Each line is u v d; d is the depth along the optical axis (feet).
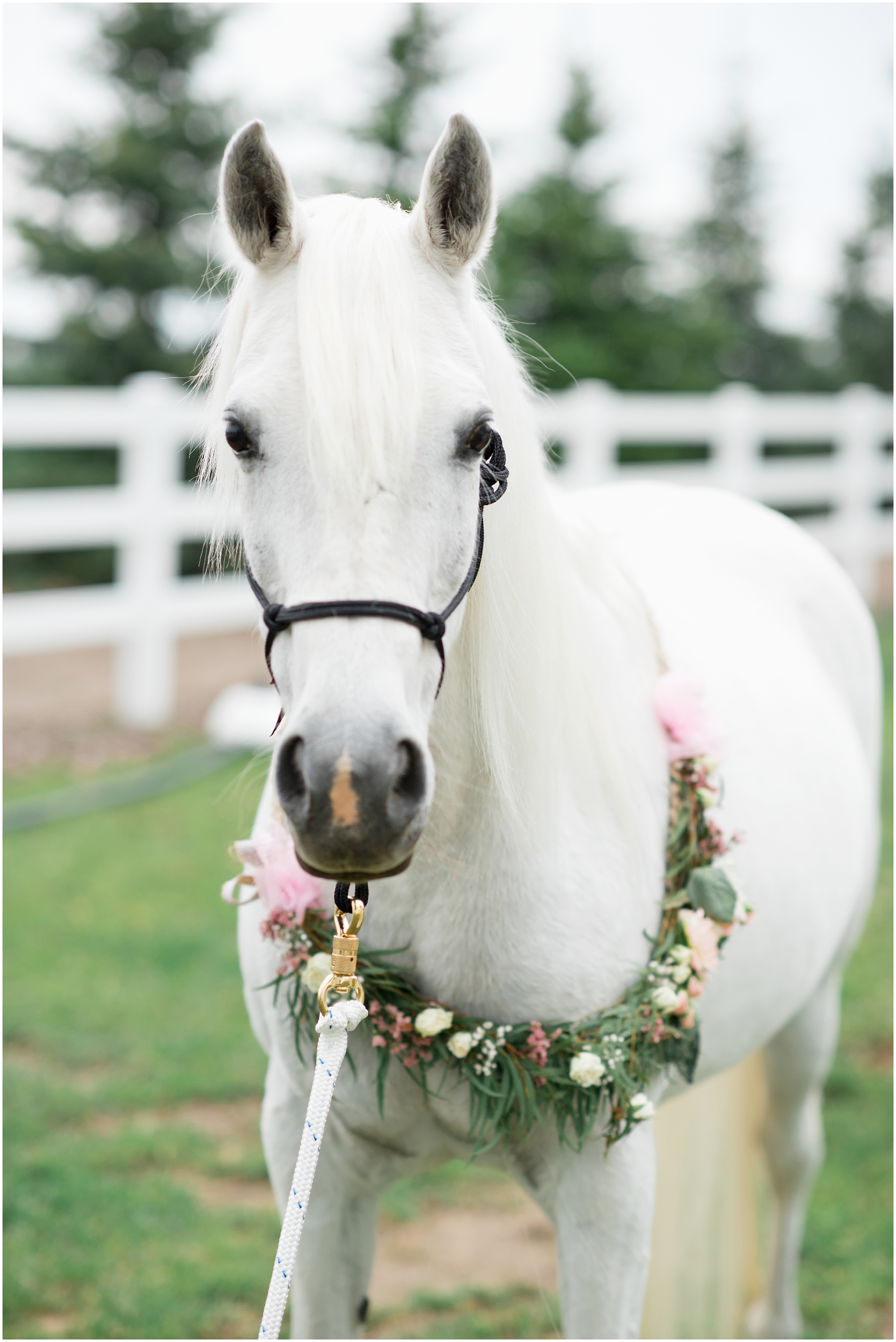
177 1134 9.34
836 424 31.60
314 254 3.68
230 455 4.07
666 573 6.46
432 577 3.59
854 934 7.32
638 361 43.14
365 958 4.43
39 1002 11.18
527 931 4.37
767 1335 7.51
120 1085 9.93
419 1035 4.38
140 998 11.37
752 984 5.46
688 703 5.02
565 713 4.49
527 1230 8.66
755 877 5.38
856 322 59.11
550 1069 4.33
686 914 4.66
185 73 42.11
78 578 34.99
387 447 3.45
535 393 4.85
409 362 3.52
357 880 3.34
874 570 37.96
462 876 4.34
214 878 14.23
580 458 23.82
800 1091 7.29
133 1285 7.64
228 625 24.25
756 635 6.51
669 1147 6.64
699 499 7.54
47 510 18.47
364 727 3.24
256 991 4.91
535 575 4.25
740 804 5.44
